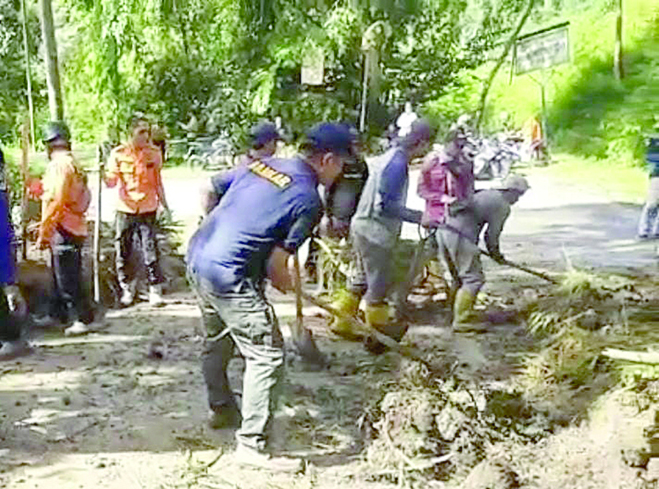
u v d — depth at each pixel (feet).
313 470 15.75
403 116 69.46
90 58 42.34
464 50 81.25
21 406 19.01
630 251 37.93
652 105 21.61
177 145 81.97
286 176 15.47
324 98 73.10
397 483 15.29
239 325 15.58
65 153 24.31
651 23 21.54
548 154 71.82
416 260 24.62
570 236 42.22
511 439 15.87
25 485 15.25
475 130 77.10
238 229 15.31
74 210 24.27
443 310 26.40
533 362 19.45
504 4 62.39
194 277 15.81
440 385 16.87
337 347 23.09
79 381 20.63
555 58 51.42
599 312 22.81
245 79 73.00
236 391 19.49
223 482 15.31
